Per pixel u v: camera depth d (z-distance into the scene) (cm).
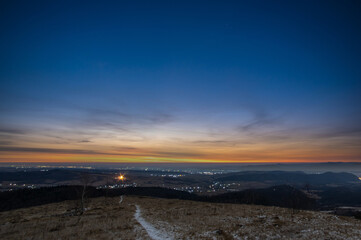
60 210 4612
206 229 2606
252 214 3512
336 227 2581
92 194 8669
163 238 2278
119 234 2392
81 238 2234
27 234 2445
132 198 6975
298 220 2977
